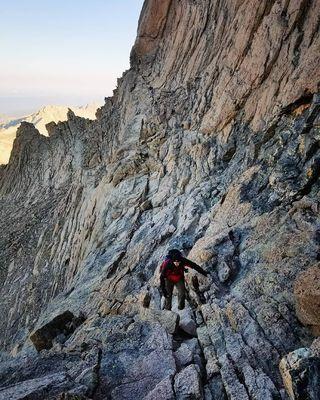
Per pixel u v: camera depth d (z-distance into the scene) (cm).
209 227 1328
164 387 578
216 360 634
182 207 1748
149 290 1107
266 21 1903
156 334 773
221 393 561
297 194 1084
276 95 1677
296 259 824
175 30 3781
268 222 1048
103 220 2366
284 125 1442
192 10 3378
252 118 1862
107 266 1694
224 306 823
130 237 1891
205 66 2845
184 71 3192
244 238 1073
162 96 3172
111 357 734
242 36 2134
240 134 1888
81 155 4672
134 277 1373
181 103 2828
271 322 687
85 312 1355
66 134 5488
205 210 1557
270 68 1795
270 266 862
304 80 1384
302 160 1169
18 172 6150
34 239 3872
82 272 1961
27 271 3381
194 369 611
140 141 2850
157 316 840
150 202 2108
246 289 850
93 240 2359
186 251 1327
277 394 518
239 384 552
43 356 865
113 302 1207
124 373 670
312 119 1241
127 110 3738
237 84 2031
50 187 5022
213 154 1972
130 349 752
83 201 3234
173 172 2206
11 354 1772
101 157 3756
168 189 2095
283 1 1797
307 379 459
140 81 3988
